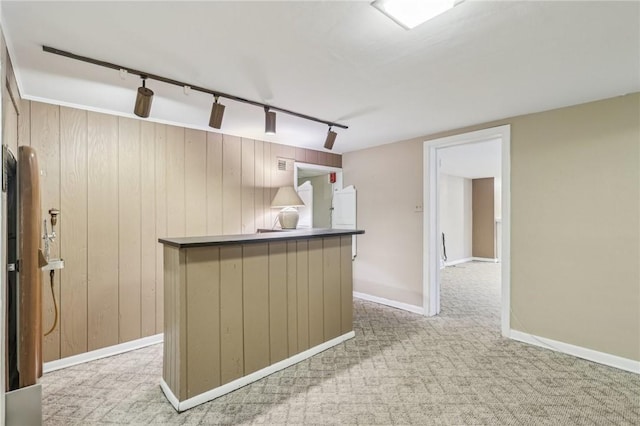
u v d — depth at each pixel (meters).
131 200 2.97
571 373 2.40
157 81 2.21
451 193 7.67
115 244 2.88
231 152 3.70
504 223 3.08
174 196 3.25
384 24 1.54
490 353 2.75
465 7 1.41
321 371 2.45
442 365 2.54
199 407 2.00
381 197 4.32
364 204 4.54
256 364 2.33
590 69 2.04
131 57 1.87
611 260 2.52
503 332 3.10
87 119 2.74
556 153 2.79
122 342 2.89
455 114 2.97
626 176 2.45
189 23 1.53
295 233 2.86
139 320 2.99
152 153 3.11
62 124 2.62
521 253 2.98
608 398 2.08
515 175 3.03
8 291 1.81
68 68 2.01
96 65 1.96
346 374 2.40
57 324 2.59
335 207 4.94
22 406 1.69
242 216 3.79
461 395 2.12
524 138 2.97
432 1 1.36
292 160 4.30
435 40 1.70
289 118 3.10
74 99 2.57
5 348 1.70
